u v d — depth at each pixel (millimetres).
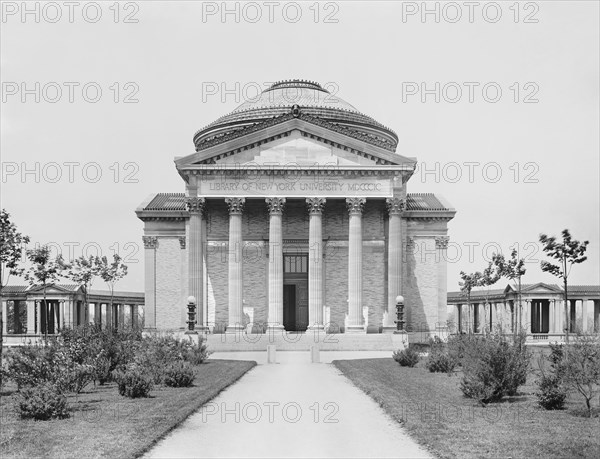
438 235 92062
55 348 38656
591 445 23203
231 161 82688
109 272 102875
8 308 134125
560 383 31453
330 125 82812
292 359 66188
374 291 87438
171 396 35188
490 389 32531
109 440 24000
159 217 92688
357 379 43875
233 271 81562
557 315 112125
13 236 55062
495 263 95250
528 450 22422
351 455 22406
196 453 22750
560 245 72000
